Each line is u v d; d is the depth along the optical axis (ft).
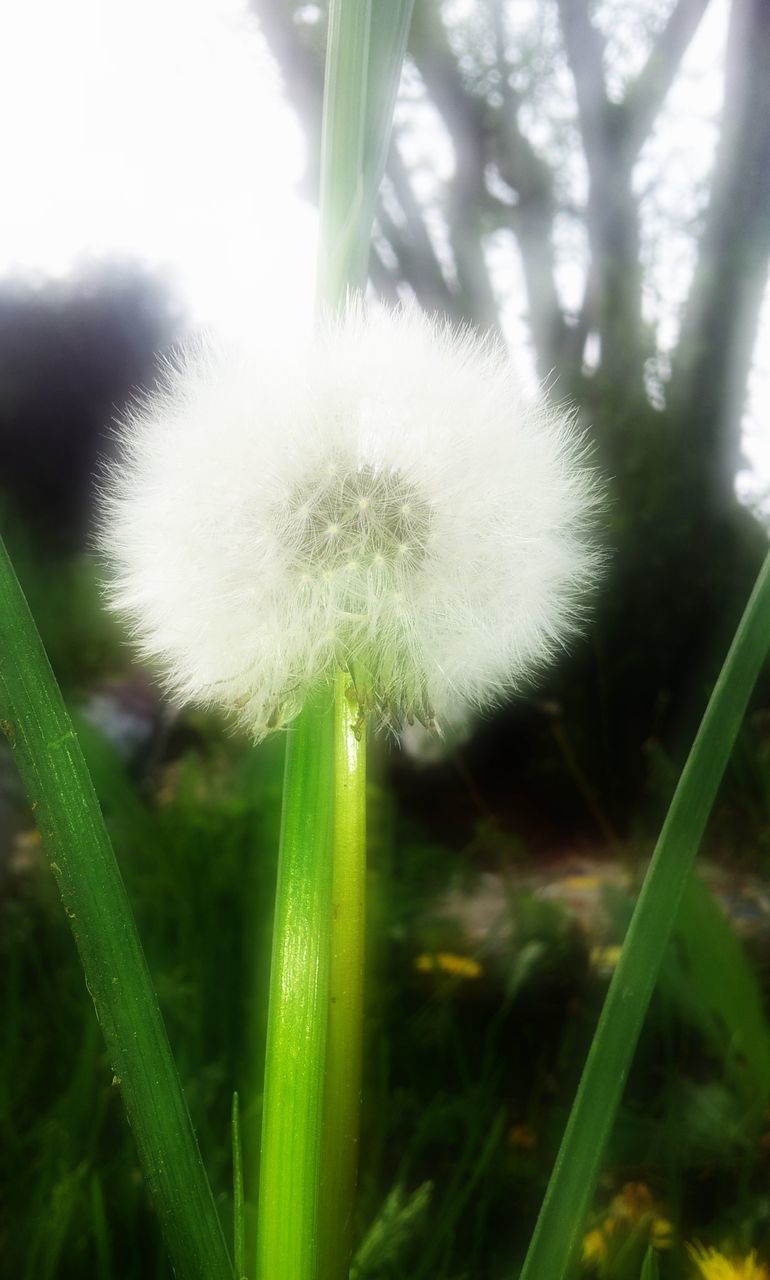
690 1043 0.75
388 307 0.37
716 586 1.50
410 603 0.32
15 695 0.30
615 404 1.70
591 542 0.39
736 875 1.03
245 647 0.33
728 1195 0.58
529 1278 0.30
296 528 0.33
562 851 1.35
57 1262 0.51
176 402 0.36
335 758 0.32
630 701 1.48
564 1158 0.30
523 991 0.81
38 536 3.63
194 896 0.98
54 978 0.90
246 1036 0.77
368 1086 0.70
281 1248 0.31
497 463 0.34
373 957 0.88
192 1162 0.30
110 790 1.11
